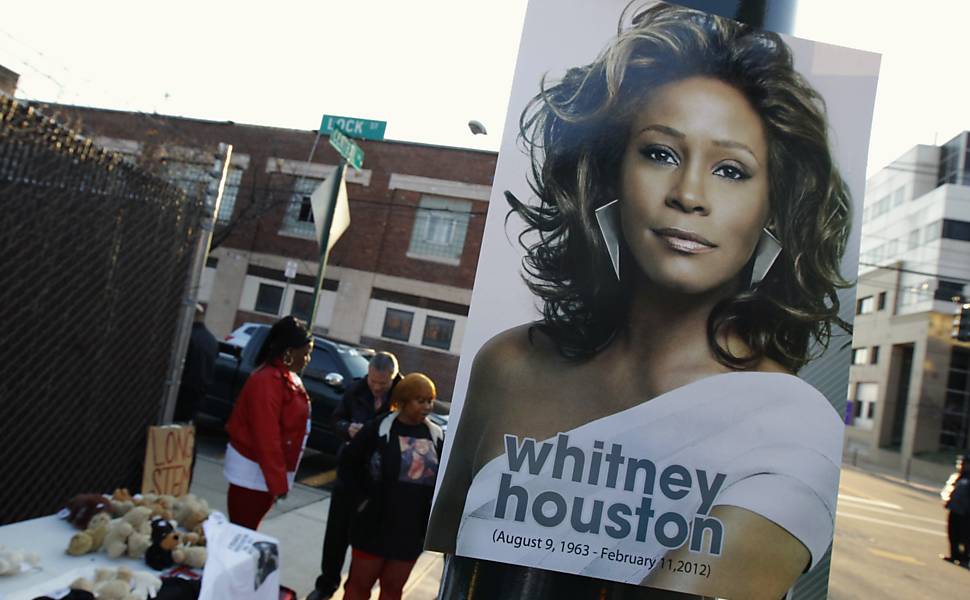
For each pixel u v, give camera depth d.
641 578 1.64
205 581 2.34
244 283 21.22
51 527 2.68
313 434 8.55
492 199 1.73
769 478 1.67
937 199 34.16
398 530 3.43
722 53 1.77
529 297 1.70
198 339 5.44
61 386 4.17
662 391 1.69
